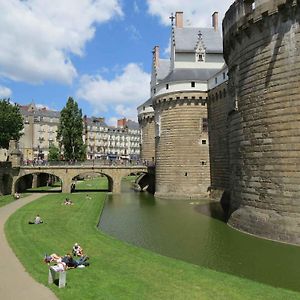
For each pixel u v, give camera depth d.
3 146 66.88
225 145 46.56
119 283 14.95
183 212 38.84
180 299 13.31
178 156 52.59
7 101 67.50
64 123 75.81
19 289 13.97
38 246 21.70
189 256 20.77
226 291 14.19
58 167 58.72
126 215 37.31
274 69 24.02
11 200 46.53
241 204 27.64
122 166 61.84
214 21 63.91
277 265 18.59
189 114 52.28
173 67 59.38
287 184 22.97
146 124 80.00
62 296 13.26
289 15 23.08
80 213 36.44
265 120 24.62
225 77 46.62
